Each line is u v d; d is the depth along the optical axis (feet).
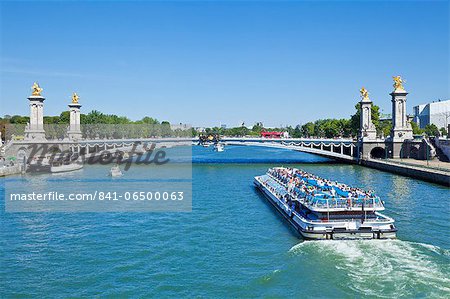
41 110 483.10
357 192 162.61
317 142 495.41
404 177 335.26
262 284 113.29
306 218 156.87
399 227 166.71
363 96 517.14
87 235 163.84
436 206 207.82
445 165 359.25
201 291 110.32
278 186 234.38
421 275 115.14
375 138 486.79
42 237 161.89
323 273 118.01
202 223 181.47
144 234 164.45
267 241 152.35
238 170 418.92
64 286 114.83
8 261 134.00
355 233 146.51
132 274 122.31
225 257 135.54
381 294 104.83
